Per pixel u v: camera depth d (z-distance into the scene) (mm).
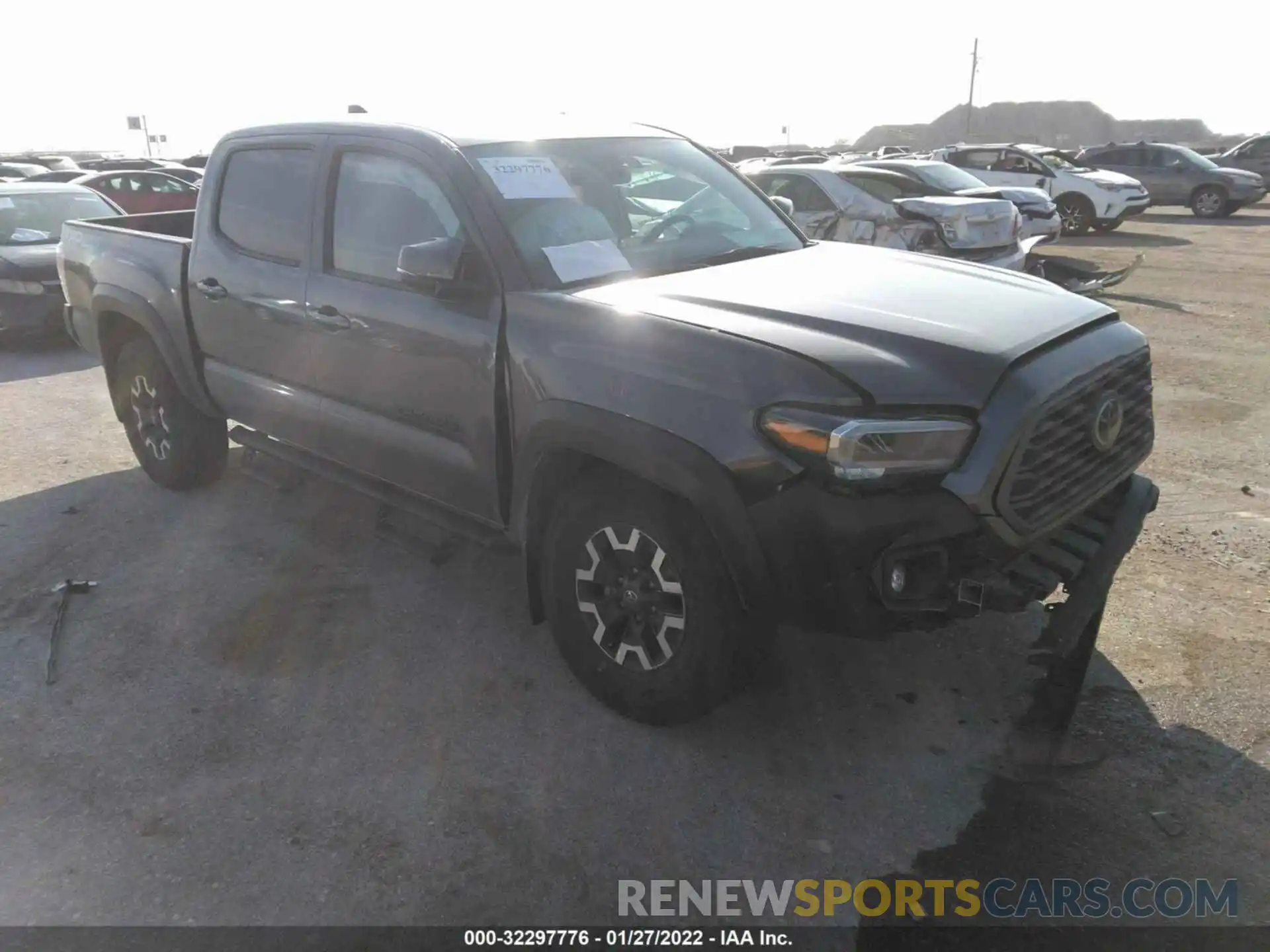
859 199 10445
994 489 2633
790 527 2660
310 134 4117
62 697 3498
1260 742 3111
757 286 3307
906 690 3457
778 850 2736
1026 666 3586
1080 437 2934
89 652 3789
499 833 2807
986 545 2684
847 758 3111
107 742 3240
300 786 3016
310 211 4078
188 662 3713
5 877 2656
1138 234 18234
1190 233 18266
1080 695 3367
